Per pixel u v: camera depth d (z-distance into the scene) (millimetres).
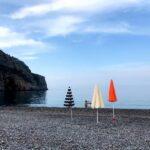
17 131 33312
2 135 30562
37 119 45719
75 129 35969
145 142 28547
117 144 27531
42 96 156875
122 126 39000
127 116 49688
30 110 60906
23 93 162625
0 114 53094
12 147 25500
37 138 29469
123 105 126250
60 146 26312
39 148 25375
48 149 25109
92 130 35469
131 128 37312
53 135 31344
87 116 50406
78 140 28953
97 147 26219
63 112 56562
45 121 43188
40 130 34531
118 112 54781
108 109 59719
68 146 26375
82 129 36094
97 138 30203
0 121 42531
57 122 42188
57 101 137750
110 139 29812
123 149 25750
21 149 24891
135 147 26500
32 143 27234
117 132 34188
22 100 127312
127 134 32875
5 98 131375
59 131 34188
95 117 48969
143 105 127125
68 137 30375
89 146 26547
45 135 31219
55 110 59719
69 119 46156
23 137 29812
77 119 46188
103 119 46219
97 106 41719
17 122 41500
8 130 33875
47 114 53719
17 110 61344
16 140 28344
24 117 48281
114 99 45125
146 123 41812
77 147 26078
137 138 30469
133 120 44875
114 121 43719
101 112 55250
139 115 50812
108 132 34125
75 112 56031
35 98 142375
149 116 49438
